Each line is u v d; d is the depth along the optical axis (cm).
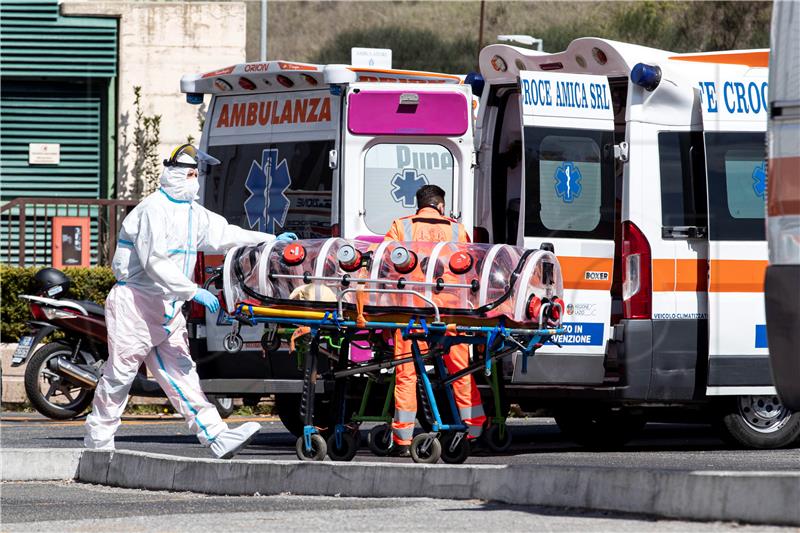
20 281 4825
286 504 2102
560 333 2533
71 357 3769
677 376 2834
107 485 2472
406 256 2458
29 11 5847
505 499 2017
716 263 2839
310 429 2584
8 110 5878
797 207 1838
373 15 13775
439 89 3011
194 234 2625
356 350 2873
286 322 2520
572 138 2831
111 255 5450
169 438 3350
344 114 2998
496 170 3120
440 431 2580
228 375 3128
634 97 2834
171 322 2616
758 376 2869
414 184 3011
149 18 5931
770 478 1708
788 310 1833
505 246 2495
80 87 5931
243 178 3183
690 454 2894
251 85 3162
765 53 2930
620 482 1864
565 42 12988
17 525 1939
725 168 2866
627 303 2811
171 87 5956
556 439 3375
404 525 1817
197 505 2127
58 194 5906
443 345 2517
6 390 4184
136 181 5897
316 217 3061
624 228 2819
